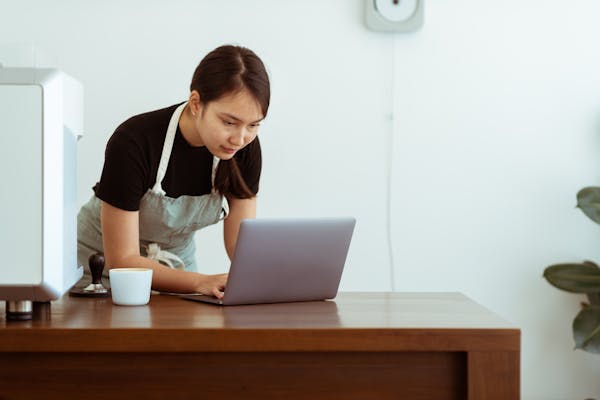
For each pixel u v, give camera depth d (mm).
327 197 3541
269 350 1415
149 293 1755
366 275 3555
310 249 1777
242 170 2195
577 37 3559
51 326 1411
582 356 3600
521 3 3543
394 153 3543
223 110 1929
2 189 1423
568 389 3609
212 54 1962
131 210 2047
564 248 3590
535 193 3582
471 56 3545
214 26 3490
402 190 3551
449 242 3566
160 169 2115
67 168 1531
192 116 2092
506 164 3568
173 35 3480
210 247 3516
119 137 2053
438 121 3549
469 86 3549
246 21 3496
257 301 1766
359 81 3527
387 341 1426
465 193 3564
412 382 1450
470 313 1625
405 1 3480
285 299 1800
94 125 3475
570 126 3576
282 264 1752
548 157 3578
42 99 1424
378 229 3551
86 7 3465
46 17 3453
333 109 3527
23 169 1425
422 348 1429
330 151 3537
